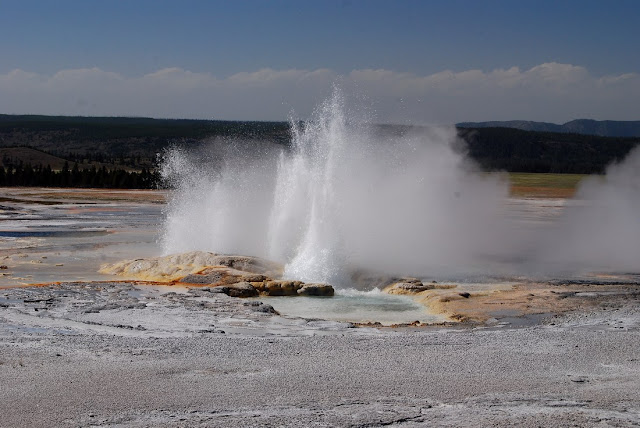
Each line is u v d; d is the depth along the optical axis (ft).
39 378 41.16
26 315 63.98
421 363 45.83
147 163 594.65
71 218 185.68
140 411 35.35
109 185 352.90
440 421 34.22
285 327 61.57
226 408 36.01
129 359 46.24
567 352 49.37
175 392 38.70
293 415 34.94
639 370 44.42
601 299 76.02
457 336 55.88
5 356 46.70
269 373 42.96
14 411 35.09
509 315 68.18
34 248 120.78
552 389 40.01
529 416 34.99
